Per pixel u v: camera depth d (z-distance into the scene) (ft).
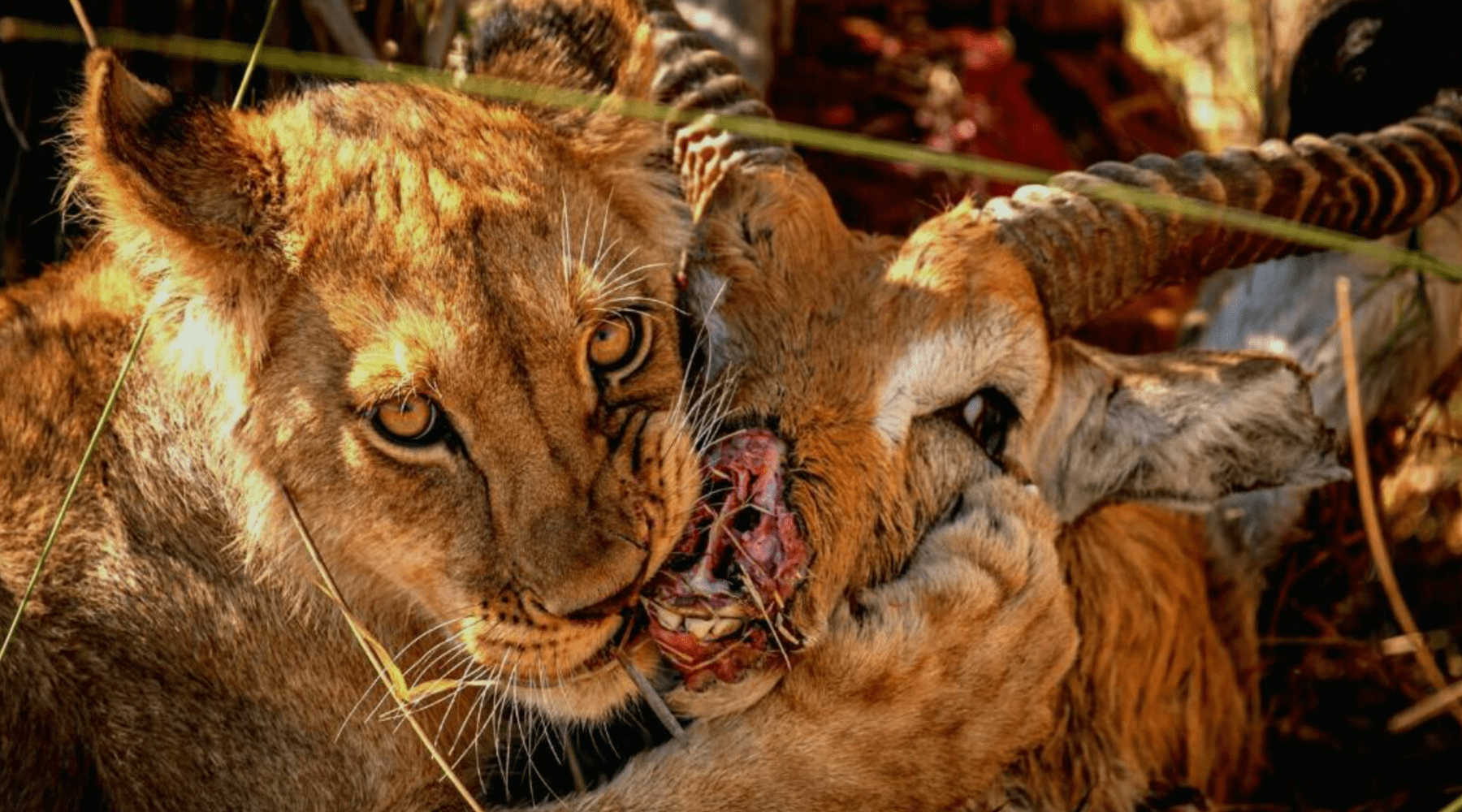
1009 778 29.68
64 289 28.14
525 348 24.43
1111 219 28.17
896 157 24.71
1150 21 49.11
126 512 26.84
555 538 24.31
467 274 24.40
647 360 26.03
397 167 25.11
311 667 26.94
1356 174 28.63
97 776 27.71
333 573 26.30
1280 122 36.24
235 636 26.78
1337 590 35.27
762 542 25.14
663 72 29.68
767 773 26.58
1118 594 31.30
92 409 26.91
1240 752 33.91
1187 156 28.68
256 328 24.99
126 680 27.07
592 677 25.66
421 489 24.98
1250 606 34.73
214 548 26.71
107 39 29.60
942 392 27.30
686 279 27.71
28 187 33.91
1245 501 35.12
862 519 26.48
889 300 27.22
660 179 28.32
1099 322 41.37
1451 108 29.73
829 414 26.40
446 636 26.63
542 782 28.50
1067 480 30.30
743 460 25.70
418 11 36.99
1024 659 27.55
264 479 25.79
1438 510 36.37
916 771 27.09
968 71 45.78
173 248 24.48
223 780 27.17
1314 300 36.22
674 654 25.18
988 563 27.32
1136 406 30.17
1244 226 28.32
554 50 28.14
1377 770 33.94
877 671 26.32
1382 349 34.06
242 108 31.63
